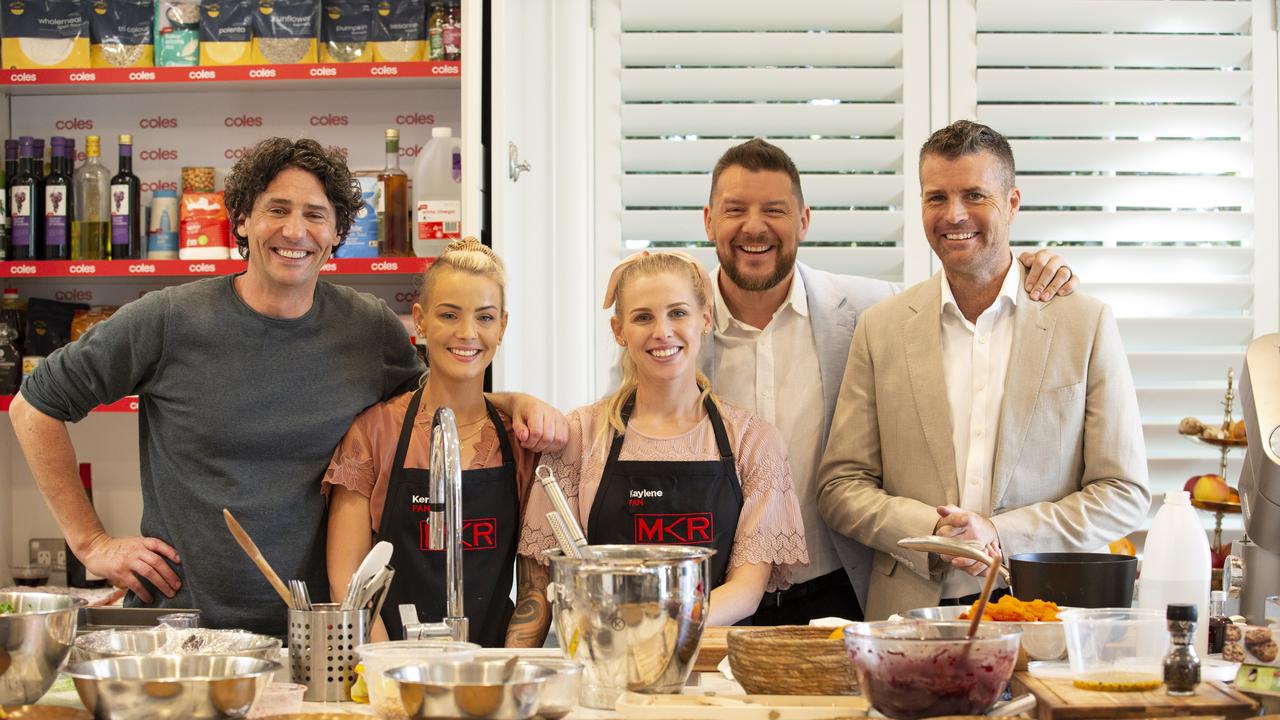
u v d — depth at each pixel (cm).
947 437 222
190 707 122
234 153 311
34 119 312
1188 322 300
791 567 210
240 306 211
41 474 217
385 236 286
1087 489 218
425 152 283
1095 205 304
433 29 290
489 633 197
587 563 141
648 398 206
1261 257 304
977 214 215
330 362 214
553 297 299
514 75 282
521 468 207
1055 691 133
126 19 297
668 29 303
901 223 300
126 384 214
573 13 298
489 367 280
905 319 230
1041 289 226
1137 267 304
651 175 301
